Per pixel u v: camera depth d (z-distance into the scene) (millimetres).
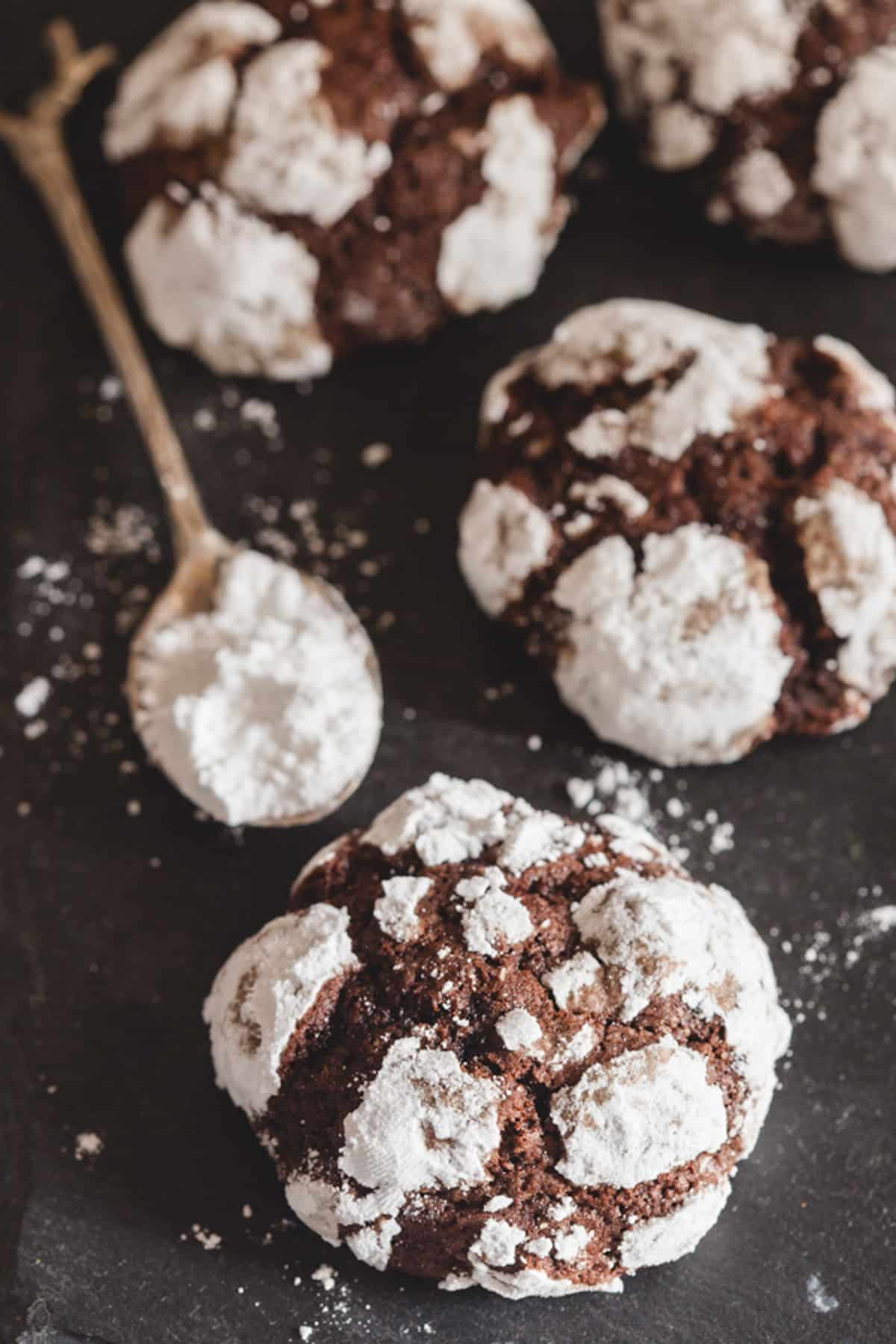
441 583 281
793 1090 256
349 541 283
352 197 277
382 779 271
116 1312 248
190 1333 246
